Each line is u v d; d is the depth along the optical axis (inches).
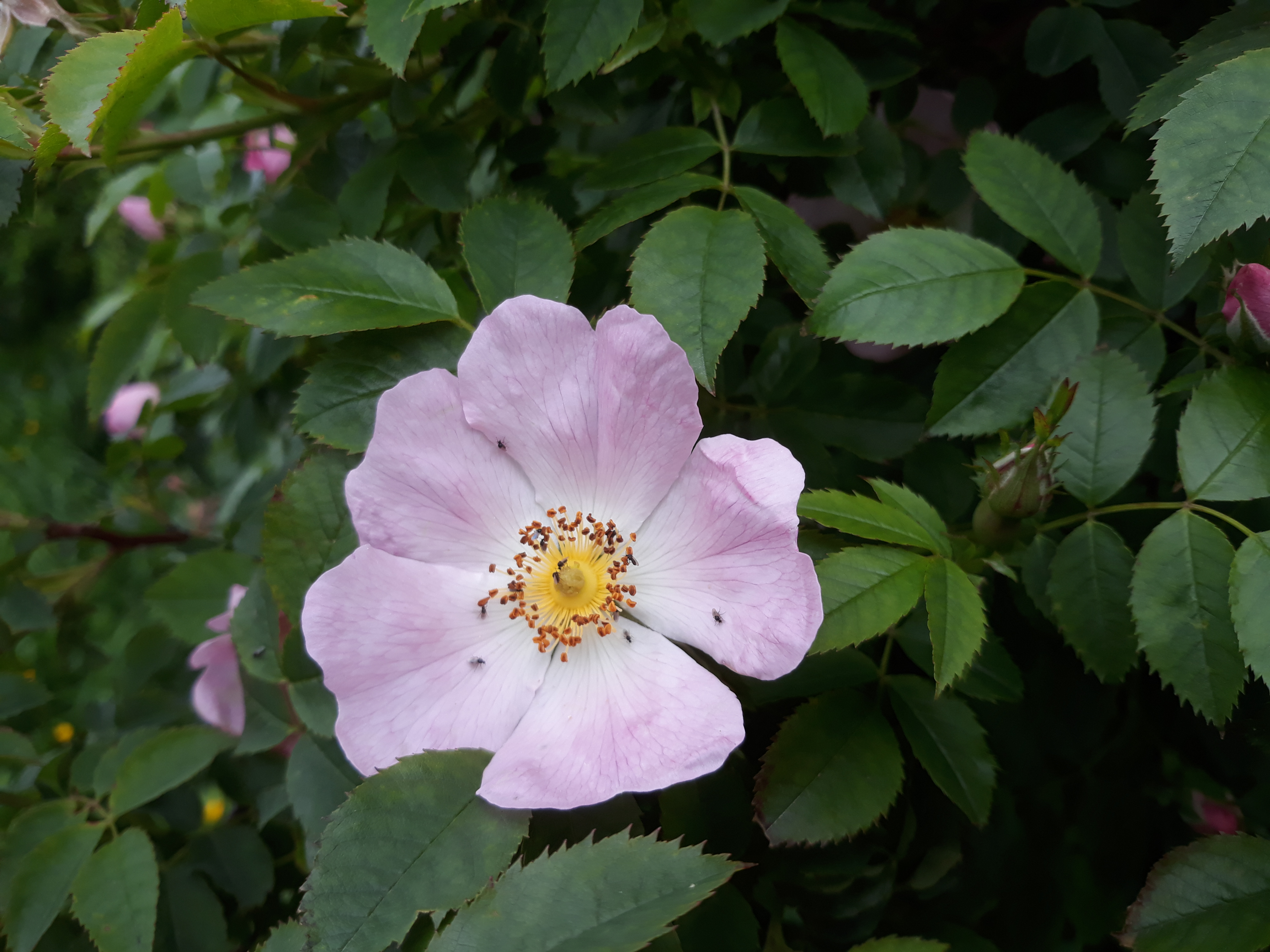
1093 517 5.1
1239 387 4.9
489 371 4.6
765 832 4.6
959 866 5.9
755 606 4.4
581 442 4.8
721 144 5.8
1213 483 4.8
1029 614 5.9
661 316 4.8
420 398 4.6
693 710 4.4
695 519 4.6
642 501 4.8
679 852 4.0
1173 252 4.3
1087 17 6.1
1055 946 6.3
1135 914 4.6
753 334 6.5
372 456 4.6
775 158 6.1
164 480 10.5
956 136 6.8
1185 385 5.2
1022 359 5.3
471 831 4.2
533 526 4.8
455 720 4.5
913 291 5.1
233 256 7.1
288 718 5.9
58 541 8.9
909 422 6.1
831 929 5.5
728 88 6.3
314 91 6.7
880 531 4.7
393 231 7.1
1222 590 4.7
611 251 6.3
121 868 5.7
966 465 5.2
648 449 4.7
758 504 4.3
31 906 5.8
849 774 4.7
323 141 6.7
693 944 5.0
